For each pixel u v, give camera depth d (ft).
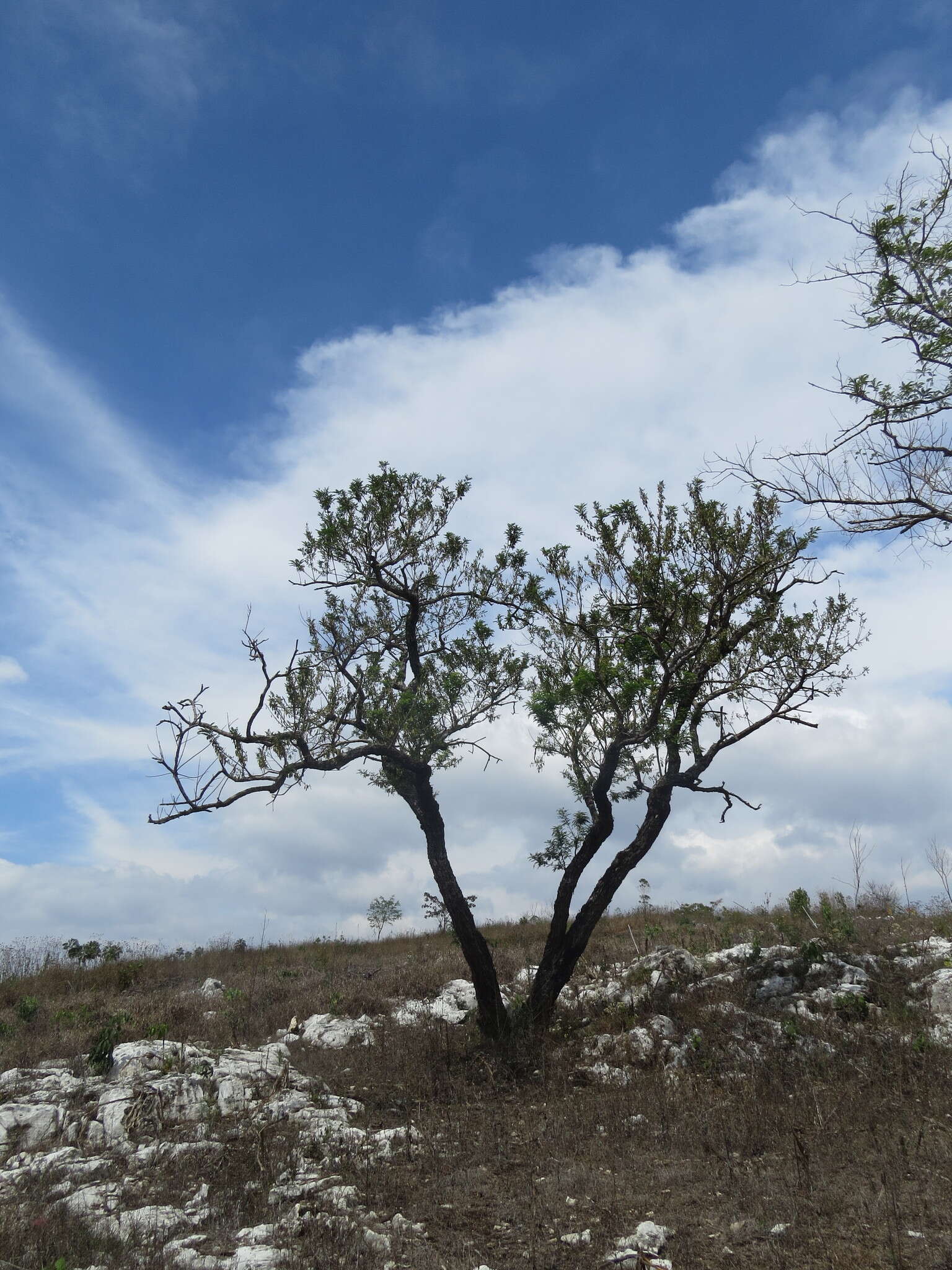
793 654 44.29
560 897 42.29
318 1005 49.01
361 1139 27.96
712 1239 20.36
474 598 44.70
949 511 33.40
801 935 48.73
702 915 63.46
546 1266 19.26
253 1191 23.76
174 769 37.22
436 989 52.21
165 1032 40.65
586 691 40.78
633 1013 40.16
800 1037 35.24
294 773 38.37
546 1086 33.81
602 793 42.88
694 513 42.73
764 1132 26.84
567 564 44.34
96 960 69.97
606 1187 23.72
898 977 40.81
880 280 34.22
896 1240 19.40
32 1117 29.04
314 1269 18.71
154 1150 26.73
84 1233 20.67
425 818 43.55
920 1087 29.55
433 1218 22.21
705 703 43.88
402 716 42.39
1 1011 53.62
